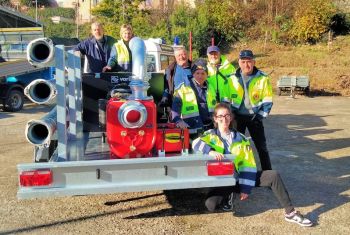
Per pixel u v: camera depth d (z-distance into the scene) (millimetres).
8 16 14508
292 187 4703
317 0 23562
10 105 10719
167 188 3273
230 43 24516
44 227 3693
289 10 24984
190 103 4031
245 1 26219
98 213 4000
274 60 20484
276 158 5992
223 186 3533
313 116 10141
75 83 3971
